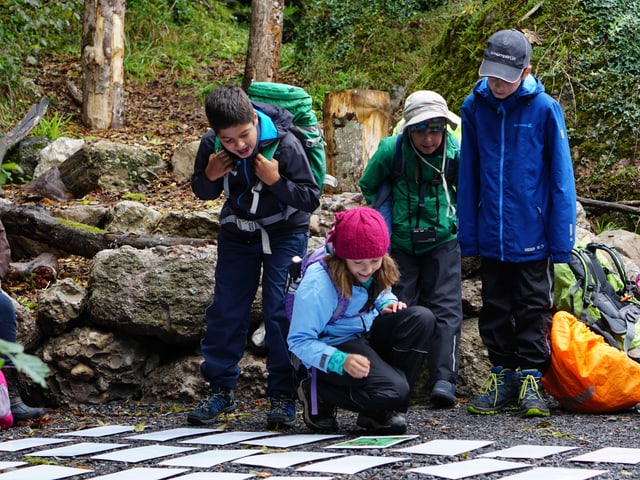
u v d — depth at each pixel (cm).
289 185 388
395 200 471
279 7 1046
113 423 454
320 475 309
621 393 427
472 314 526
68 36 1178
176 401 507
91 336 506
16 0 1070
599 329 460
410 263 473
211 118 371
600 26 762
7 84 988
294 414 416
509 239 418
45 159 809
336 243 352
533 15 795
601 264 503
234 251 418
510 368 442
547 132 414
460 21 857
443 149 459
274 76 1055
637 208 673
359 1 1212
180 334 508
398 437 379
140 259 516
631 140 713
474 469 309
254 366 505
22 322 503
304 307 359
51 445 393
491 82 409
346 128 699
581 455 332
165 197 745
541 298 423
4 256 464
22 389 503
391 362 381
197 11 1337
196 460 341
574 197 412
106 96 963
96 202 723
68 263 644
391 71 1116
